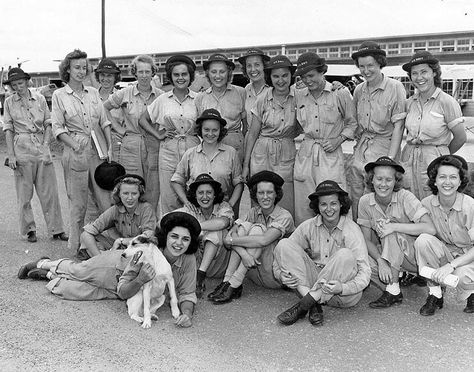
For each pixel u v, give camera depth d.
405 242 4.31
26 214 6.00
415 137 4.74
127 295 3.98
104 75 6.64
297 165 5.05
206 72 5.44
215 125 4.91
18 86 5.82
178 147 5.38
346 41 20.00
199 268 4.54
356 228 4.23
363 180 5.05
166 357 3.39
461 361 3.39
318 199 4.18
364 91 4.96
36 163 5.93
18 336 3.62
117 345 3.54
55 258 5.40
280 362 3.37
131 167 5.89
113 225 4.89
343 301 4.16
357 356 3.46
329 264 4.00
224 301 4.37
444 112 4.64
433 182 4.22
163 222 4.07
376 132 4.98
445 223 4.23
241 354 3.47
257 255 4.41
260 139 5.23
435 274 4.04
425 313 4.12
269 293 4.64
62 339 3.60
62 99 5.41
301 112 4.98
